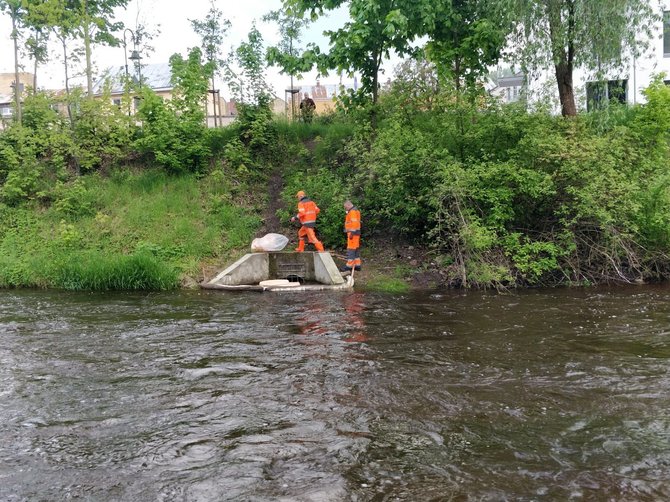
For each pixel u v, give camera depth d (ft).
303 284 48.16
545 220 49.85
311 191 57.77
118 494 14.97
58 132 63.87
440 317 34.96
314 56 58.85
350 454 16.88
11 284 49.11
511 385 22.45
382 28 54.90
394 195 51.67
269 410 20.39
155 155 65.67
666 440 17.38
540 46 51.83
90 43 64.23
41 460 16.93
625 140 51.65
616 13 49.42
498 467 15.89
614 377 23.13
